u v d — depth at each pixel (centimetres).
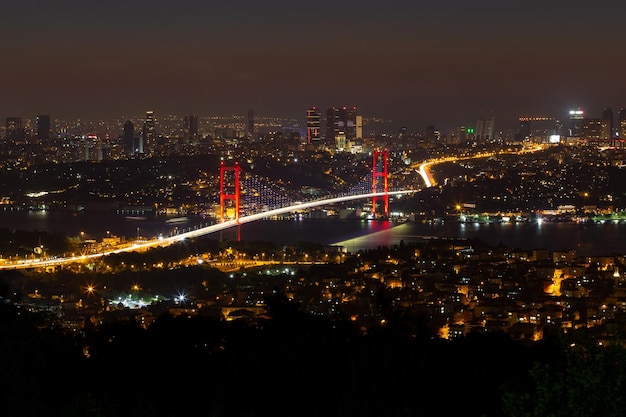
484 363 5328
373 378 4934
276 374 5081
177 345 5828
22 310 5628
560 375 3403
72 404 4219
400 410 4625
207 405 5000
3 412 4228
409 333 6147
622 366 3338
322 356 5309
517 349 5656
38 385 4622
